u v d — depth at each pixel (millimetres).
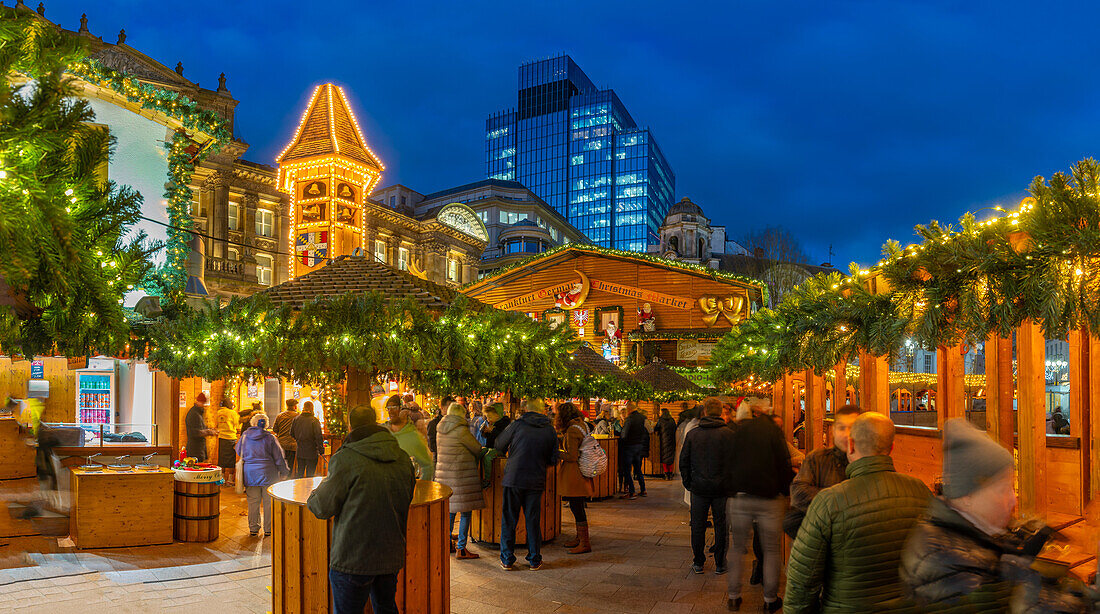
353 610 4363
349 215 16109
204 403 11852
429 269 43938
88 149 4117
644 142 143375
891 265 5910
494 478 8883
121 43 24406
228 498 12219
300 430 10609
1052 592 2291
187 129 14141
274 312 6973
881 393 8297
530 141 153125
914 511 2893
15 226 3203
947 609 2227
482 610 6270
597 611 6254
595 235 143625
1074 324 4598
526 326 7801
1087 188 4535
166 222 13664
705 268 28359
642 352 28625
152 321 9438
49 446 9922
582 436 8719
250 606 6117
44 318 4328
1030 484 6016
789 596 2994
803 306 7129
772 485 6242
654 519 11203
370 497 4387
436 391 11945
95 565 7445
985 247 4949
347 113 17016
